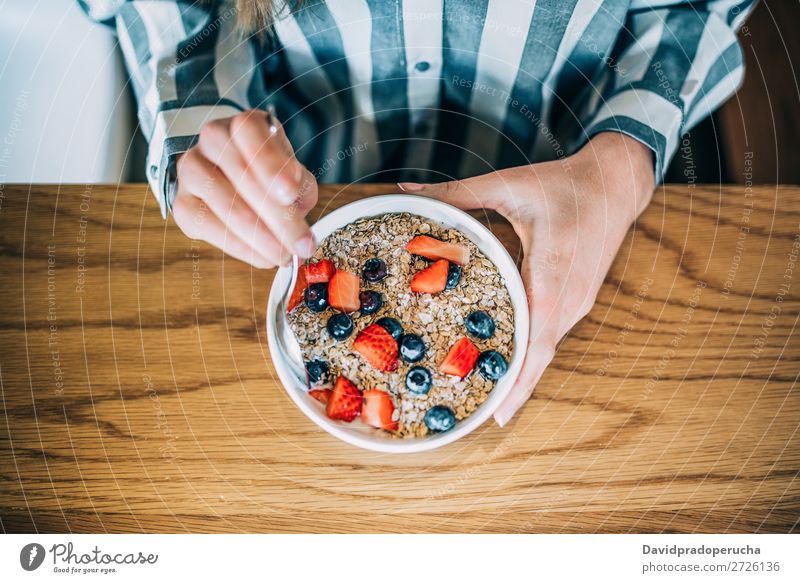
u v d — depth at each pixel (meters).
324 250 0.71
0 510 0.70
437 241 0.69
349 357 0.66
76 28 0.89
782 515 0.70
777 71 0.91
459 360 0.65
